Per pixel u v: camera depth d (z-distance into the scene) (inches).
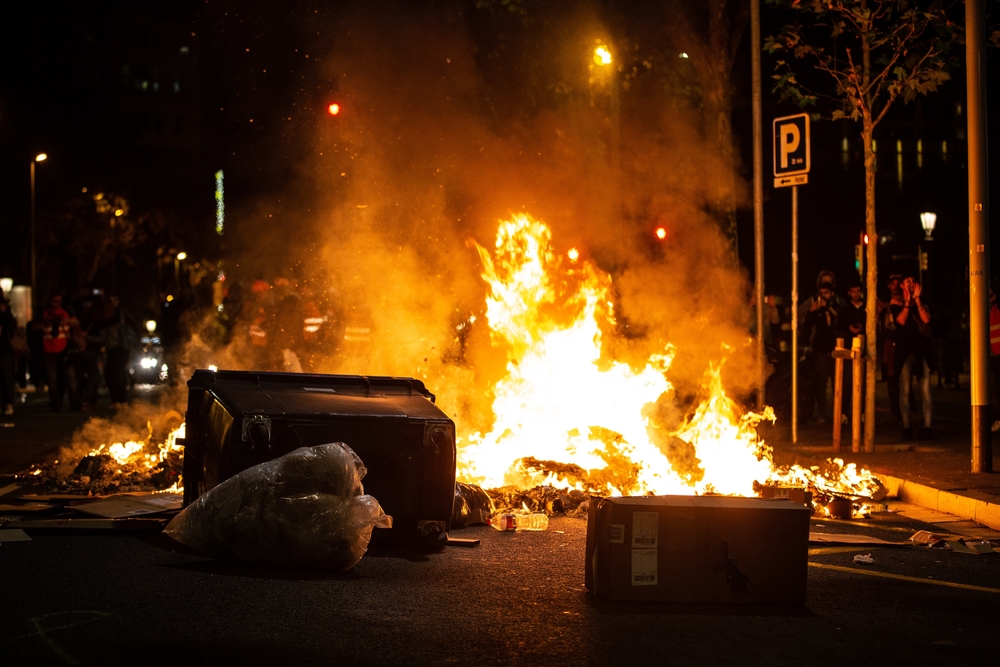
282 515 400.8
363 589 379.9
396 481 449.7
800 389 1018.1
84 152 3735.2
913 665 303.3
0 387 1209.4
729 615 354.0
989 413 659.4
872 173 785.6
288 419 439.2
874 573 423.5
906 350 850.1
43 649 302.4
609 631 331.9
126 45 6786.4
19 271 3663.9
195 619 335.6
